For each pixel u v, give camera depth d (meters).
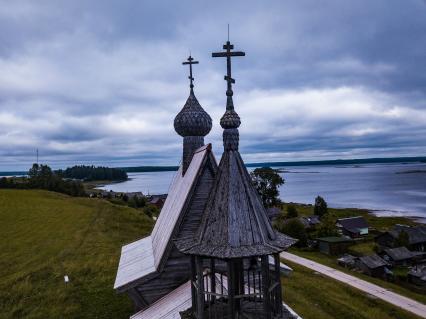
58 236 47.50
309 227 79.19
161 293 15.87
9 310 24.89
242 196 10.68
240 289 11.48
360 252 61.44
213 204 10.82
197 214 15.73
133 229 53.94
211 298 12.00
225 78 11.48
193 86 23.59
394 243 65.88
